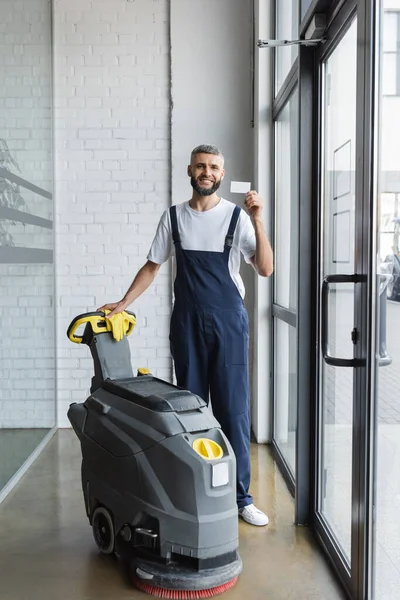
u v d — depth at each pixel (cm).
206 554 233
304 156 294
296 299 326
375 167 202
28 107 396
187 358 290
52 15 456
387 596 198
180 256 291
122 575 254
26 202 391
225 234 289
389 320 189
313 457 299
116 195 464
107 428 254
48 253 448
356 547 223
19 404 374
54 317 466
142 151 462
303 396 300
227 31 452
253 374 457
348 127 241
